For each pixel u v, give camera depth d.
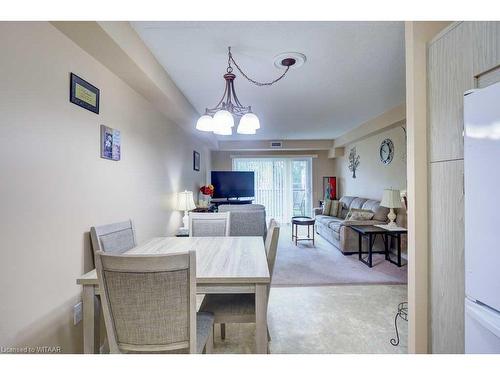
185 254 1.12
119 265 1.11
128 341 1.19
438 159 1.46
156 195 3.21
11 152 1.23
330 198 7.40
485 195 1.04
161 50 2.28
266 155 7.81
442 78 1.42
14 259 1.24
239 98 3.61
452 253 1.36
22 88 1.29
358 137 5.51
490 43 1.12
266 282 1.40
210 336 1.58
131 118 2.52
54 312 1.50
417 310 1.56
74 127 1.68
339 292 2.94
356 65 2.62
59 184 1.54
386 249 4.12
